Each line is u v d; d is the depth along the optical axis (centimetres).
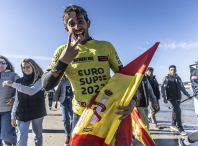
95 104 114
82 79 120
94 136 111
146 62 123
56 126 430
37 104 225
